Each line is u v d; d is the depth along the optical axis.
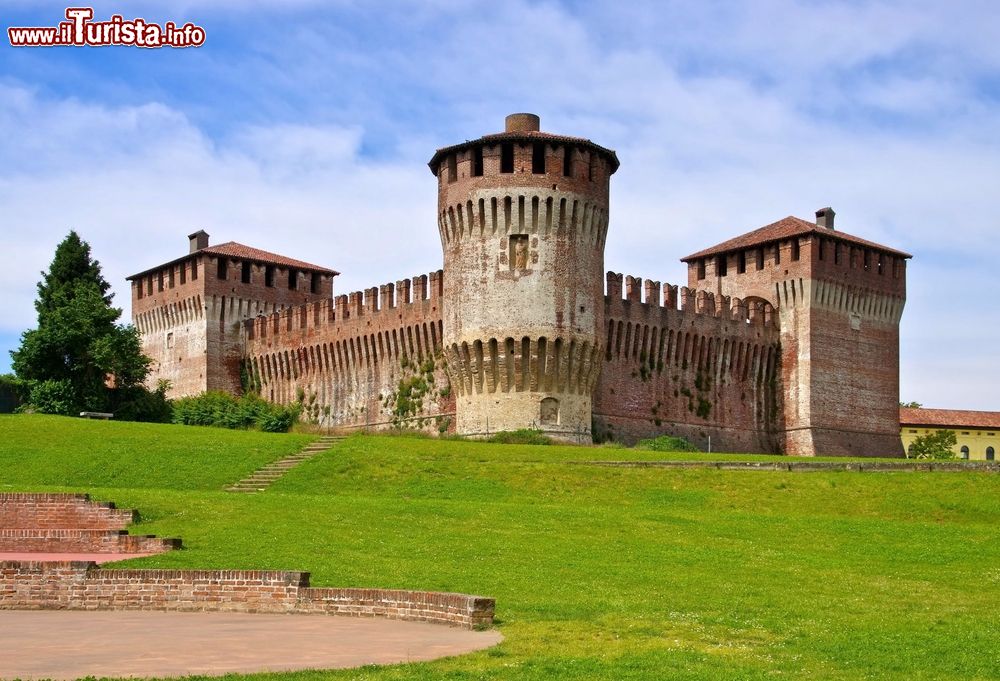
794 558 39.53
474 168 82.38
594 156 83.31
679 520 46.44
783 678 23.44
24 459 61.72
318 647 25.25
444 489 55.19
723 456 68.25
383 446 65.81
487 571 35.88
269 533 40.91
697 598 32.66
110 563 35.94
